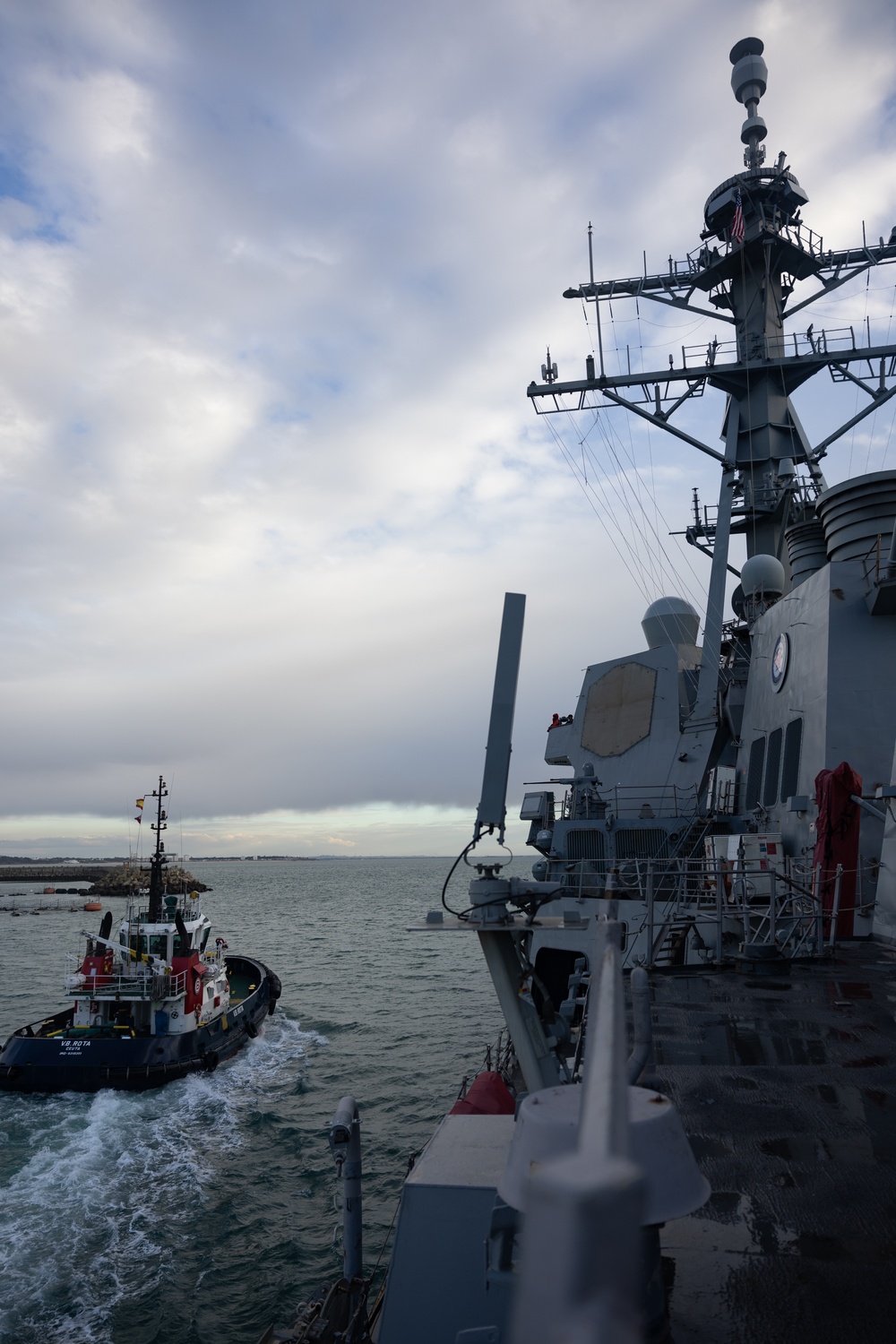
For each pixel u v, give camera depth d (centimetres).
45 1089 2272
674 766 2448
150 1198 1691
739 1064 661
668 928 1509
